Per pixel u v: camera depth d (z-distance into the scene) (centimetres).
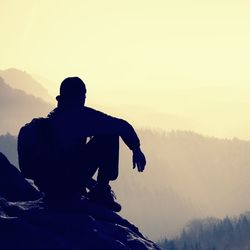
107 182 427
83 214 378
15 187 461
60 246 322
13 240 316
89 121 392
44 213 366
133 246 377
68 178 387
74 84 402
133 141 394
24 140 380
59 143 384
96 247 343
